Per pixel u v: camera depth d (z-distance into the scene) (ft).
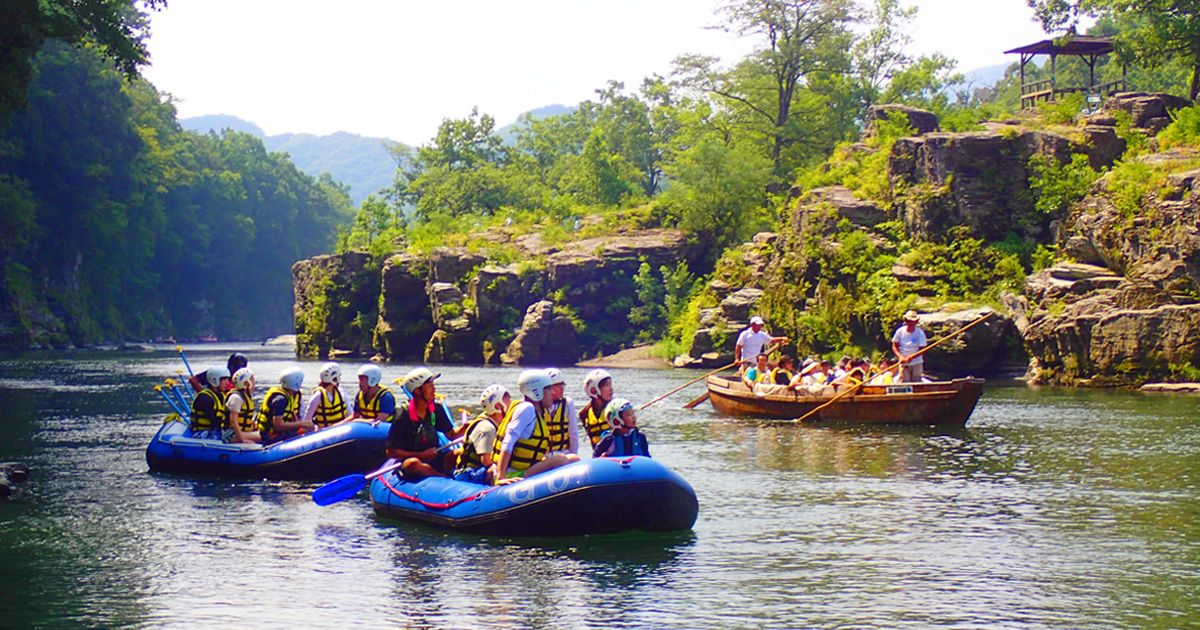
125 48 108.99
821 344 138.10
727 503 43.09
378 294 212.02
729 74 238.07
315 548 35.32
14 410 85.66
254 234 438.81
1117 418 74.64
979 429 68.85
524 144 351.46
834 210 140.05
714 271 188.14
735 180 194.70
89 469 52.80
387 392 52.03
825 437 65.46
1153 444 60.64
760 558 33.73
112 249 322.96
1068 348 106.93
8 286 267.59
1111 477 49.26
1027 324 112.98
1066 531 37.68
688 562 33.27
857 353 131.75
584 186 274.57
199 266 420.36
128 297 345.92
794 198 163.32
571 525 35.76
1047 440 62.80
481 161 325.62
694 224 196.95
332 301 215.92
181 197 395.55
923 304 123.13
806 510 41.55
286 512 41.68
